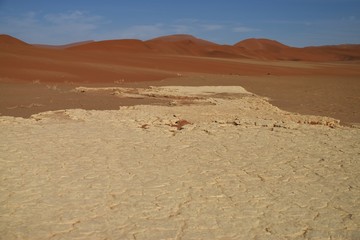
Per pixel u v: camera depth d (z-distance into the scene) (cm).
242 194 760
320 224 645
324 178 863
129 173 860
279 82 3466
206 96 2284
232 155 1015
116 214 662
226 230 617
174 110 1667
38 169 866
